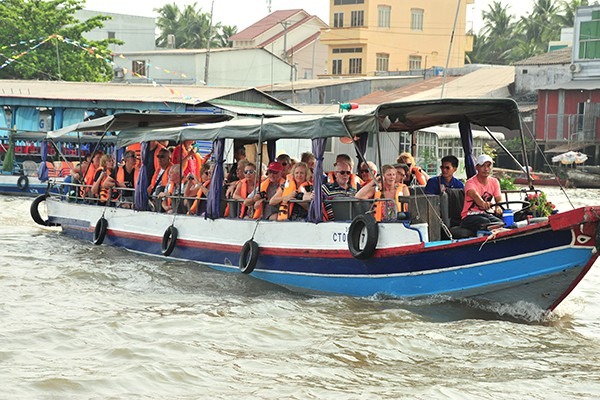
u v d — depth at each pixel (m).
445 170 12.99
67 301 12.34
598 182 43.97
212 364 9.49
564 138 49.81
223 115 18.33
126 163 18.00
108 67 53.81
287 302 12.42
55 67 49.44
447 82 55.09
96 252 16.88
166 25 89.12
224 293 13.40
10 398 8.16
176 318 11.36
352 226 12.48
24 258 15.95
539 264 11.14
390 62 68.75
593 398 8.86
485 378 9.38
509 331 11.13
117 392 8.51
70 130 19.39
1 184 29.00
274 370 9.38
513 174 45.12
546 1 77.88
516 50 76.94
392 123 14.09
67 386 8.55
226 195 15.26
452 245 11.58
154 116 17.84
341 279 12.95
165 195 16.11
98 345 10.04
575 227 10.74
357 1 67.94
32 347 9.84
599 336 11.34
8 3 50.28
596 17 49.78
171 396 8.48
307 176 13.73
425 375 9.41
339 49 69.31
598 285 15.14
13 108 32.00
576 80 50.69
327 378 9.18
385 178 12.38
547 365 9.92
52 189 22.89
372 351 10.19
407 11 68.75
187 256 15.58
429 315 11.92
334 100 51.91
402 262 12.15
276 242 13.74
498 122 13.59
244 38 73.88
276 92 51.69
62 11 50.22
